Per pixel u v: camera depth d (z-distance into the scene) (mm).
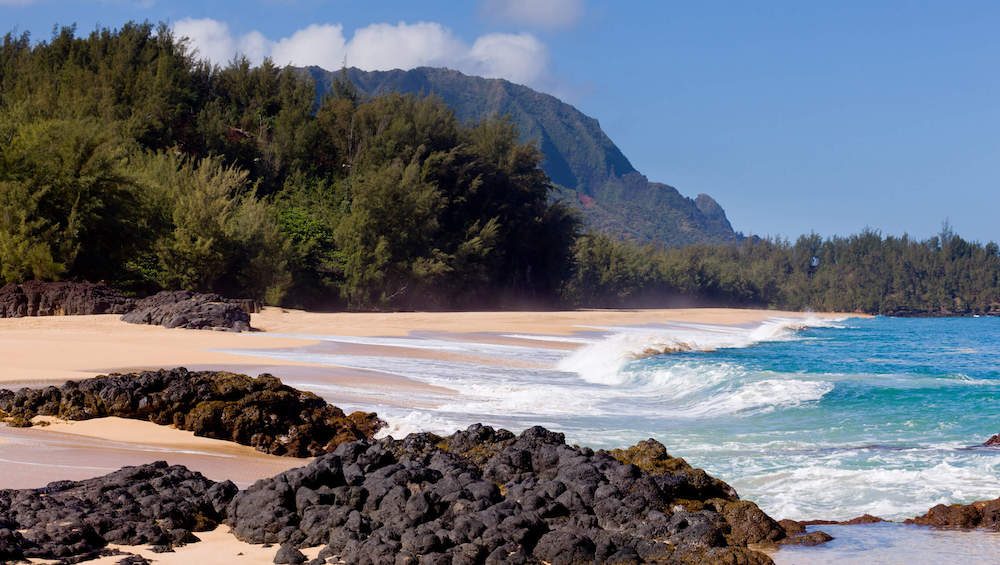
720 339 50500
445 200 82938
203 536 8453
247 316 40312
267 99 97000
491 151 100500
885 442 15500
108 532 7922
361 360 27609
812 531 9555
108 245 53469
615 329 54594
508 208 96375
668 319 77812
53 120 52188
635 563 7770
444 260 82500
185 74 91312
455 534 7891
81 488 9258
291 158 87000
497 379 24625
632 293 142250
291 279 64625
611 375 26797
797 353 41844
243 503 8875
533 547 8125
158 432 14484
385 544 7637
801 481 12312
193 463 12219
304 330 42500
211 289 59938
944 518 9875
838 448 14773
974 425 17422
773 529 9133
